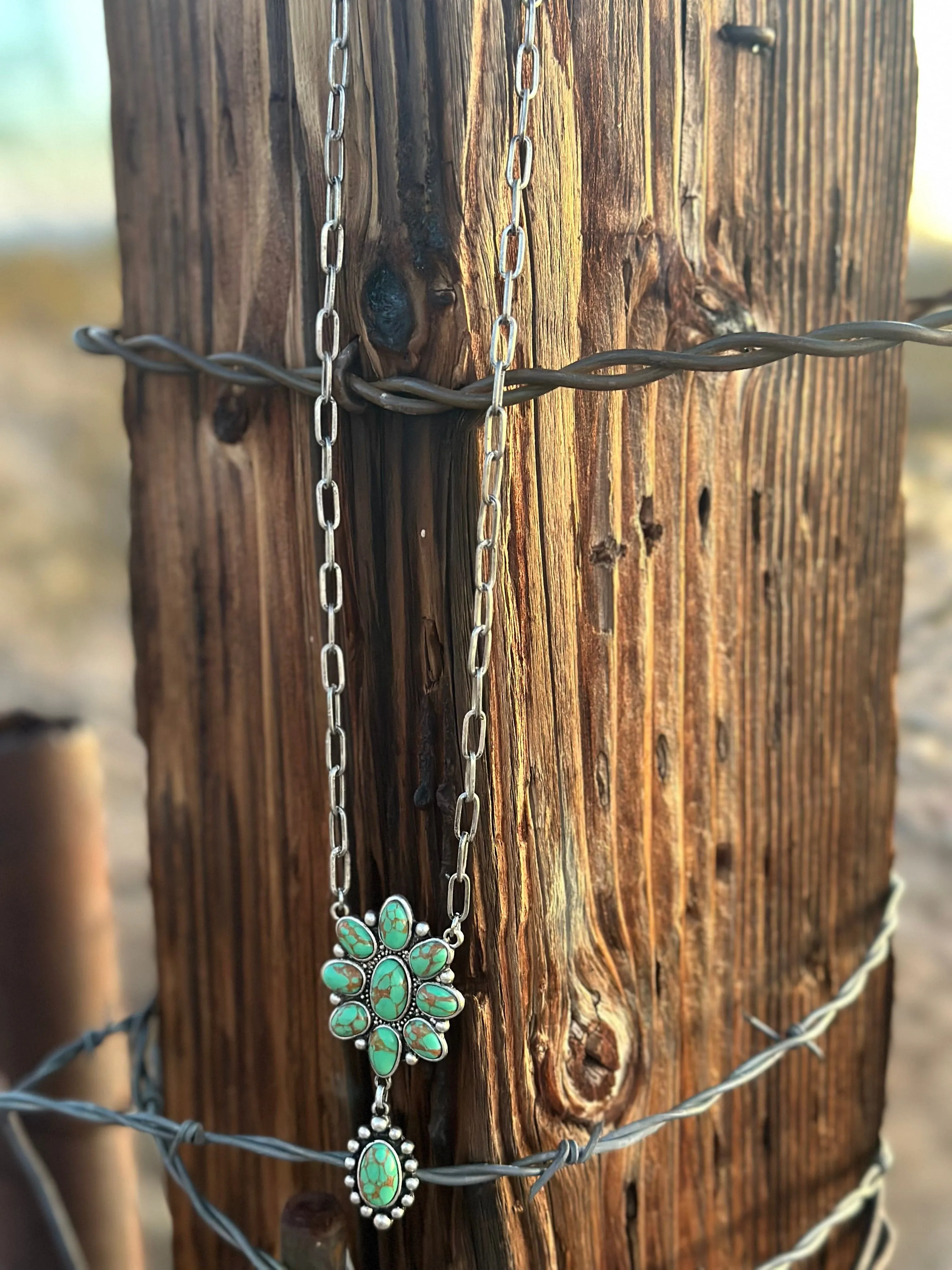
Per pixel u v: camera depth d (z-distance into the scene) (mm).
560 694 297
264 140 293
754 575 328
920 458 1341
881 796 379
